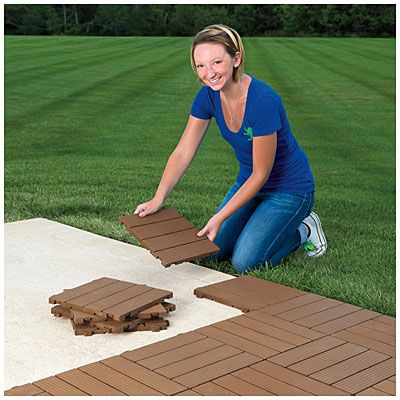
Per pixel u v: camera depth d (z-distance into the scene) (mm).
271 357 3738
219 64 4777
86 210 6910
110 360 3686
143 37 37562
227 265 5414
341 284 4836
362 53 27250
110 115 13258
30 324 4211
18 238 5910
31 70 20094
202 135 5383
